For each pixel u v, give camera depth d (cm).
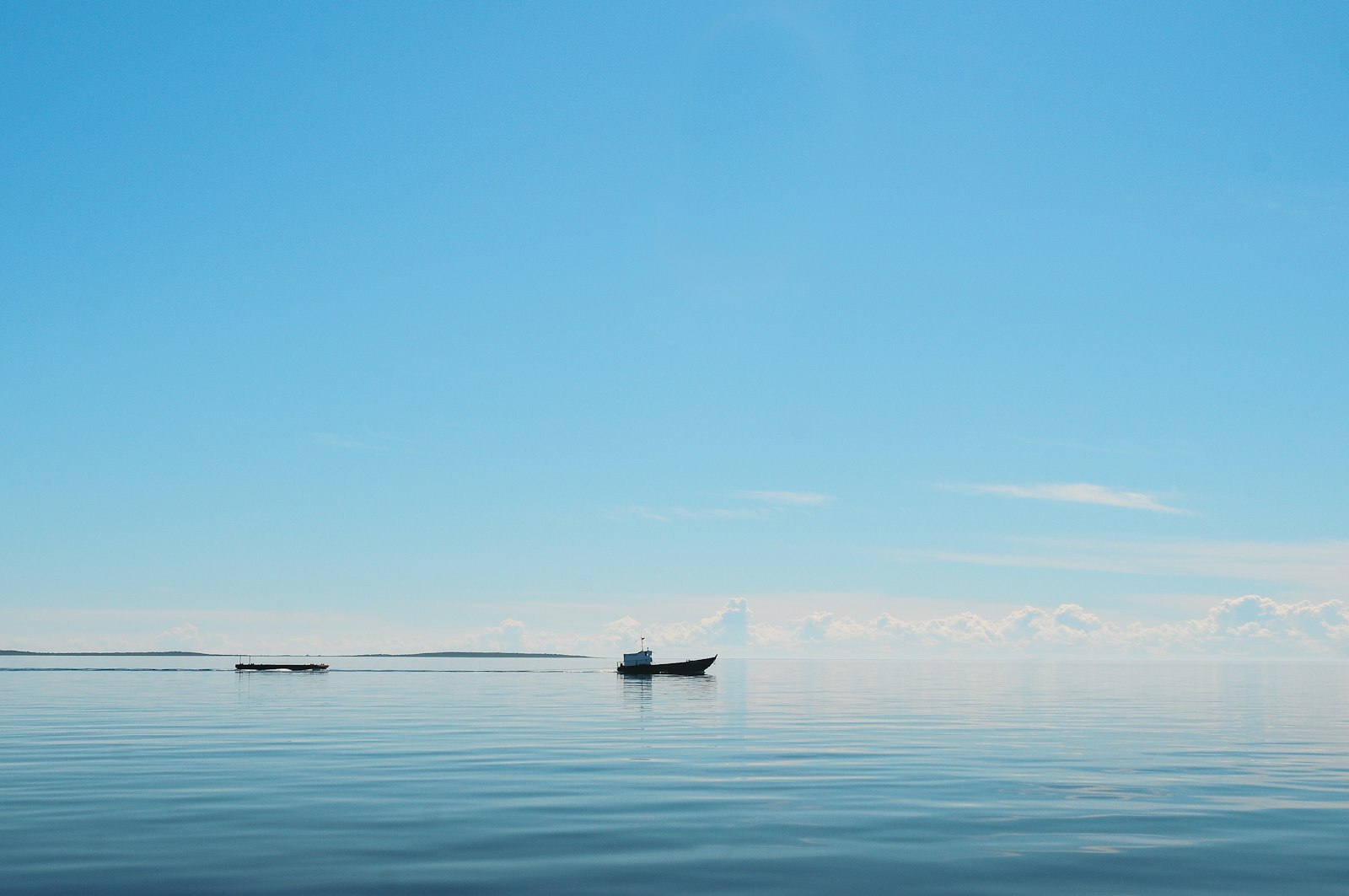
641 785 3812
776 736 5878
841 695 11244
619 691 12419
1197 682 16625
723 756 4794
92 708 8600
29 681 15638
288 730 6272
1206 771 4222
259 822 3020
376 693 11806
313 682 15775
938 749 5119
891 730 6347
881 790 3697
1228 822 3050
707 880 2362
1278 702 9788
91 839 2777
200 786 3747
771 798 3488
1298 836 2836
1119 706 9031
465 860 2552
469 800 3438
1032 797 3509
